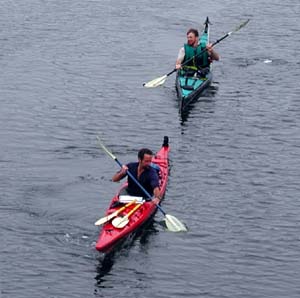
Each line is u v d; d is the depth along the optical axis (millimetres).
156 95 36188
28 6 51594
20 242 22844
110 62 40938
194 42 36344
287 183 26953
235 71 39562
